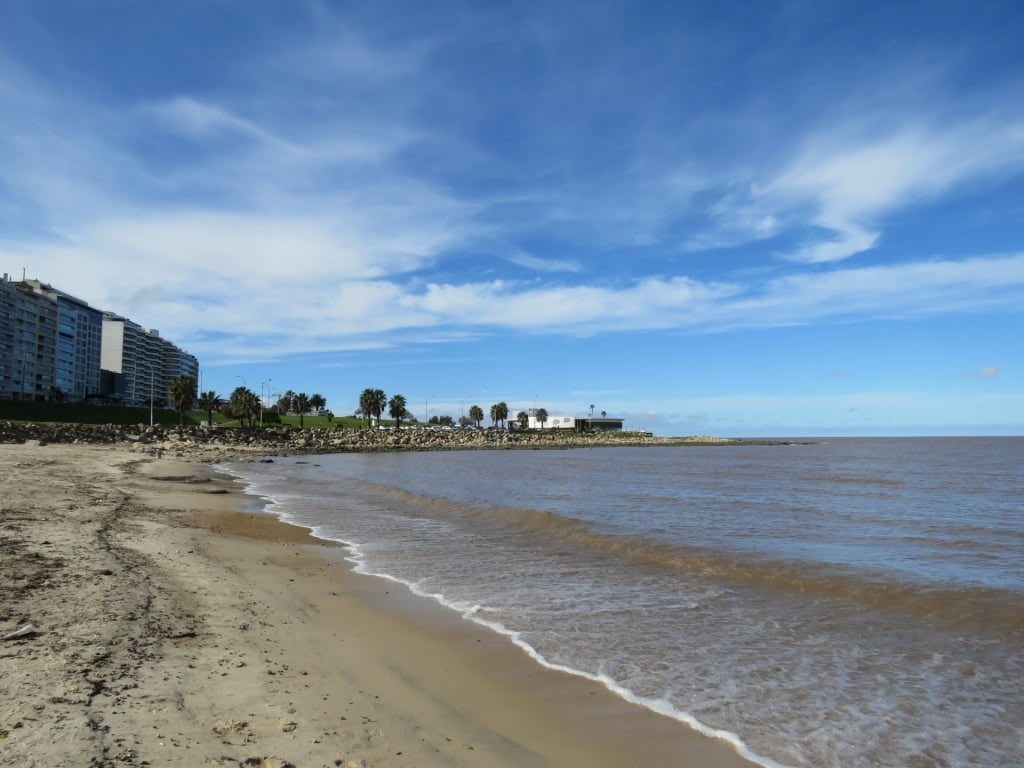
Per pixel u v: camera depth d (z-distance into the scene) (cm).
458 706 739
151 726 570
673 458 10400
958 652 965
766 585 1400
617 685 824
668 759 636
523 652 944
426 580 1413
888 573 1523
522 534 2081
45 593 971
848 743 678
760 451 14938
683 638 1020
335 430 13425
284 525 2208
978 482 5081
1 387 12494
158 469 4600
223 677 722
